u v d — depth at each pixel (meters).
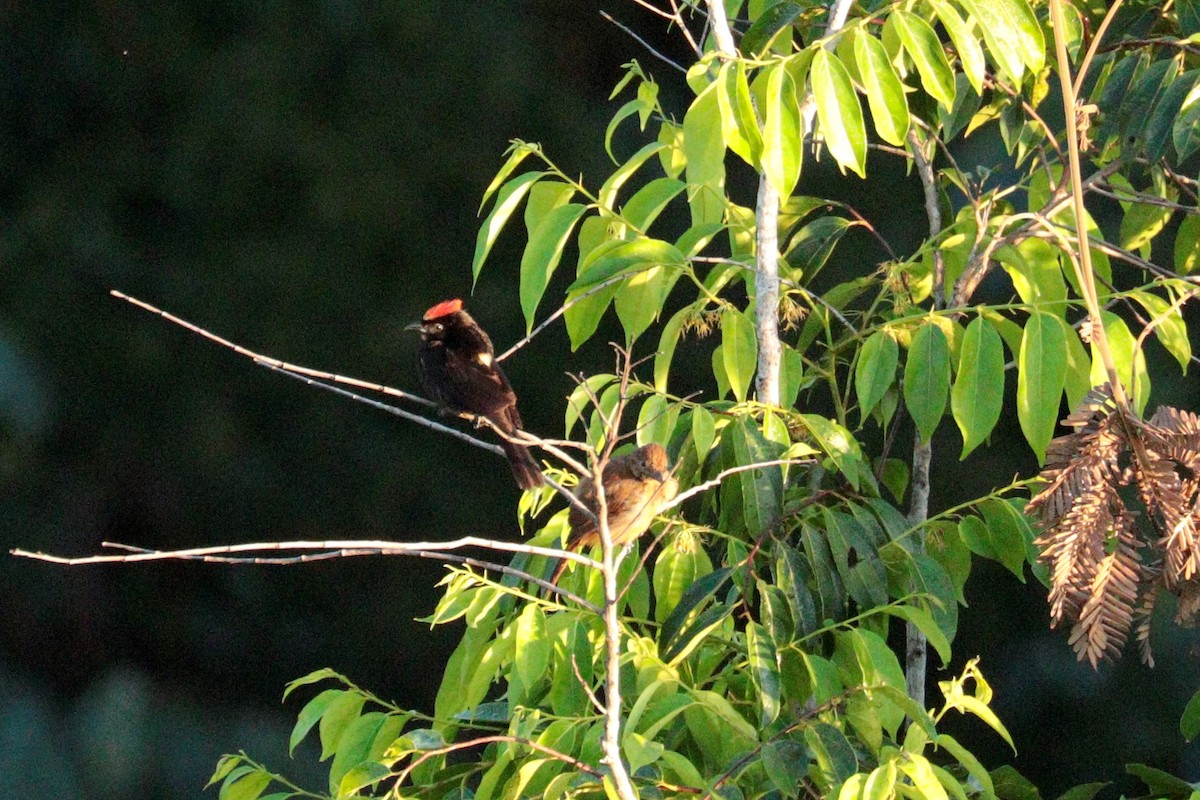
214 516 21.20
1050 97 9.05
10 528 20.67
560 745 6.75
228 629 21.42
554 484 6.38
